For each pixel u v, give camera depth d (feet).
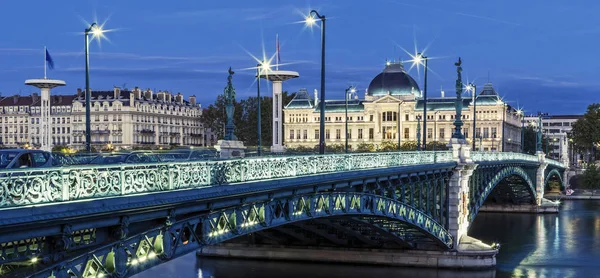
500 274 190.08
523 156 333.21
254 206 89.40
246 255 194.18
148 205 62.59
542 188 389.60
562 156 560.61
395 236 177.06
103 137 651.66
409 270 184.75
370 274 176.86
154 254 68.08
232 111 125.18
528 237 270.05
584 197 487.61
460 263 185.37
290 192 97.71
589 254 225.97
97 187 57.36
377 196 137.59
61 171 53.62
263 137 588.91
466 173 198.59
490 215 364.17
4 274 53.78
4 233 49.80
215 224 80.18
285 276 172.45
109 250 61.77
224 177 78.13
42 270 54.13
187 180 70.44
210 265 185.88
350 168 121.19
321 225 177.27
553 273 192.85
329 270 181.68
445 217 193.67
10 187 49.29
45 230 53.83
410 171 150.92
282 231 178.19
